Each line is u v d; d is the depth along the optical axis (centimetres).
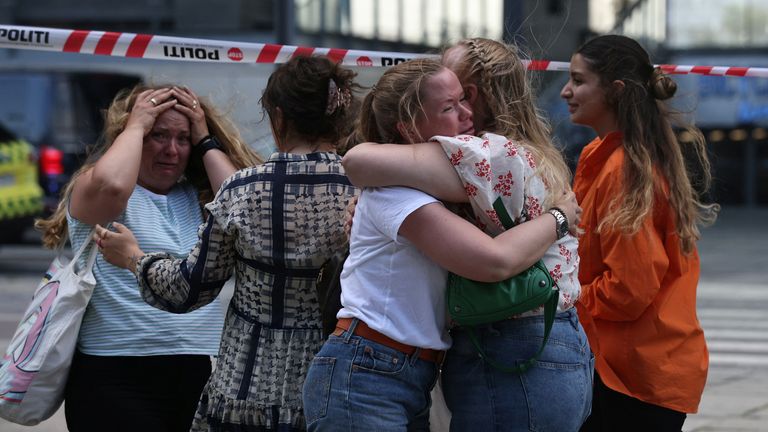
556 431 384
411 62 395
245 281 439
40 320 485
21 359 483
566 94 530
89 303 494
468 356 389
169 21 2475
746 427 847
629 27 3212
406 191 376
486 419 384
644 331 498
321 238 429
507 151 378
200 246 436
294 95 438
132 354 489
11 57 2353
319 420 385
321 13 2300
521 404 380
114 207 482
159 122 509
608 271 493
